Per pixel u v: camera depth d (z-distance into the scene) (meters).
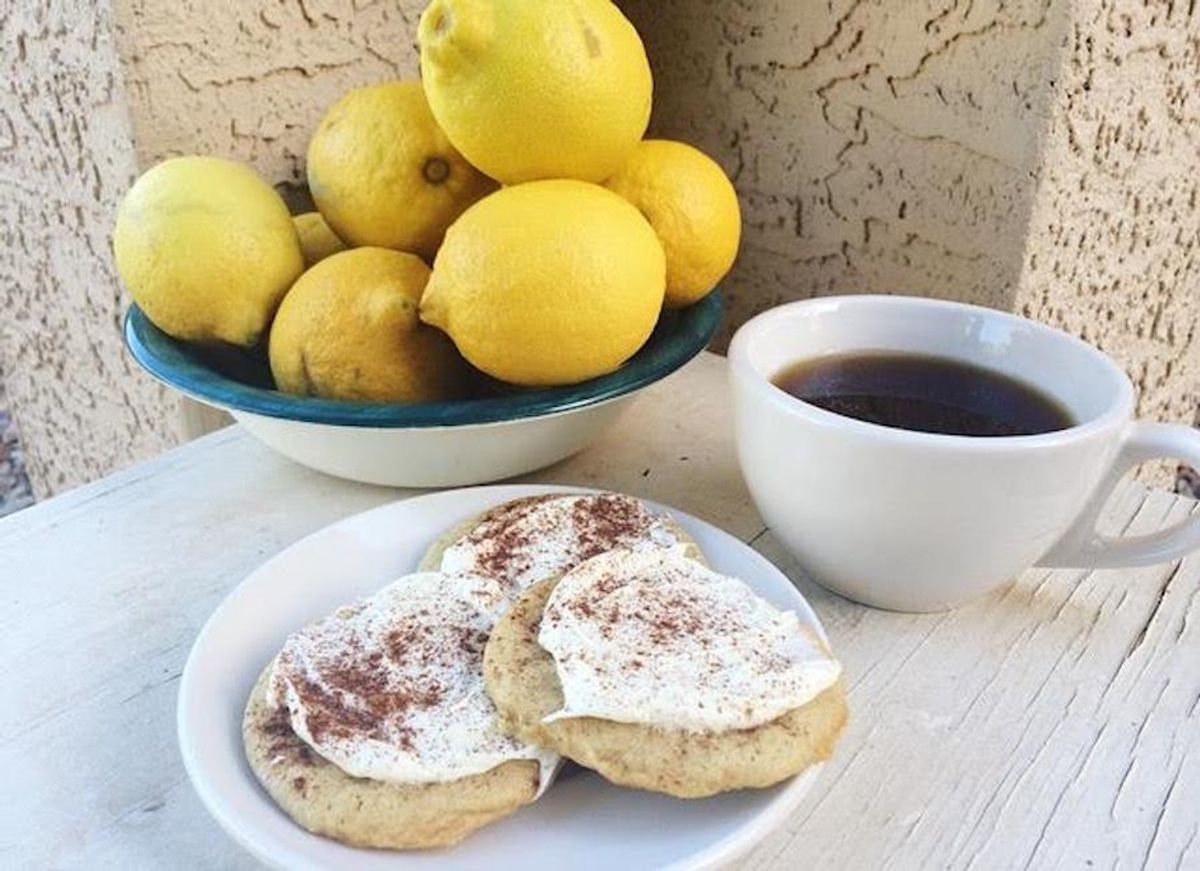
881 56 0.39
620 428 0.38
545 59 0.29
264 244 0.32
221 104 0.40
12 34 0.41
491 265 0.28
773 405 0.26
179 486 0.35
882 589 0.28
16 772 0.23
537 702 0.21
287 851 0.19
